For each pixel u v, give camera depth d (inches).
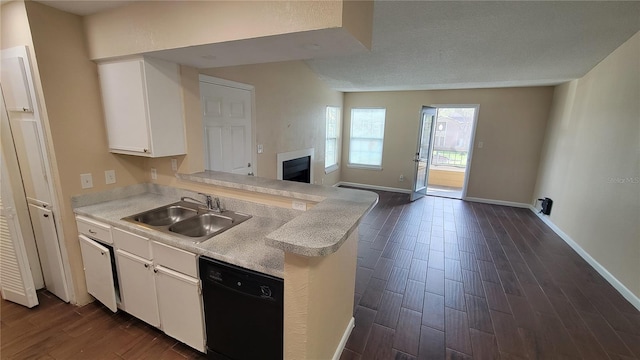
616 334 83.3
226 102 115.3
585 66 141.0
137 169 99.0
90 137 84.9
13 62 74.3
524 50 130.9
